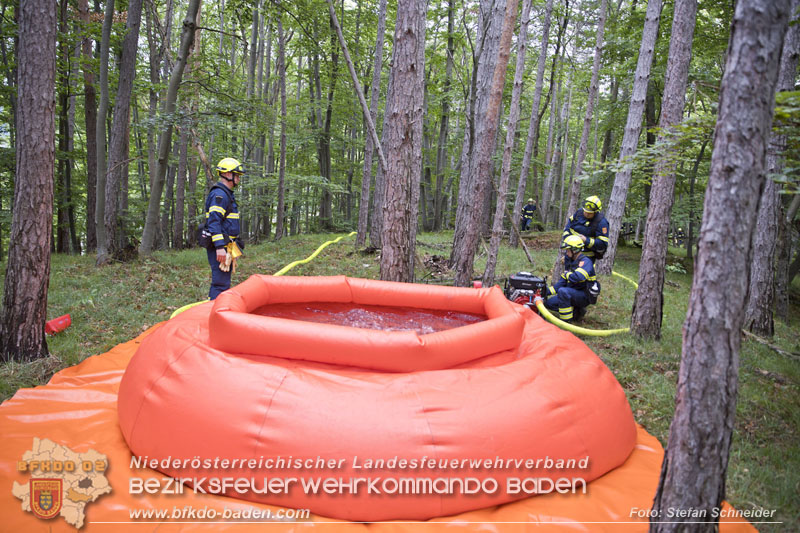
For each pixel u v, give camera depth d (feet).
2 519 7.73
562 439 9.12
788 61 19.38
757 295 22.45
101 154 27.35
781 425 12.82
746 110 5.55
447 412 8.70
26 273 13.76
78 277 24.20
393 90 17.17
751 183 5.62
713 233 5.78
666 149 9.80
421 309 14.98
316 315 14.32
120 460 9.39
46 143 13.61
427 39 63.62
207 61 36.78
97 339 16.75
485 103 32.48
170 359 10.12
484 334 10.61
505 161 19.81
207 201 17.85
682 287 33.78
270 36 63.67
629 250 49.47
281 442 8.37
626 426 10.52
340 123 76.18
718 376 5.85
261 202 59.98
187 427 8.93
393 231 17.52
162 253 34.65
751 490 9.89
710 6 36.24
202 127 31.17
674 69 17.67
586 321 22.27
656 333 19.25
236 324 9.84
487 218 50.44
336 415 8.52
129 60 29.73
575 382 10.30
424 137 76.89
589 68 54.75
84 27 34.60
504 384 9.52
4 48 35.81
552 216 96.27
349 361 9.78
